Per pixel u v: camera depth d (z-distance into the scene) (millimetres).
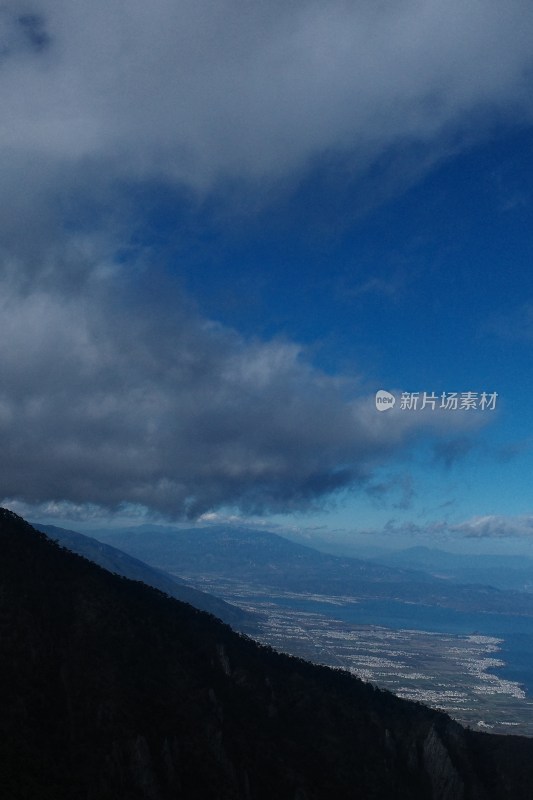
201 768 83188
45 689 84125
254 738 93375
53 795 68500
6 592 96375
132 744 79125
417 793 96000
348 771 95125
